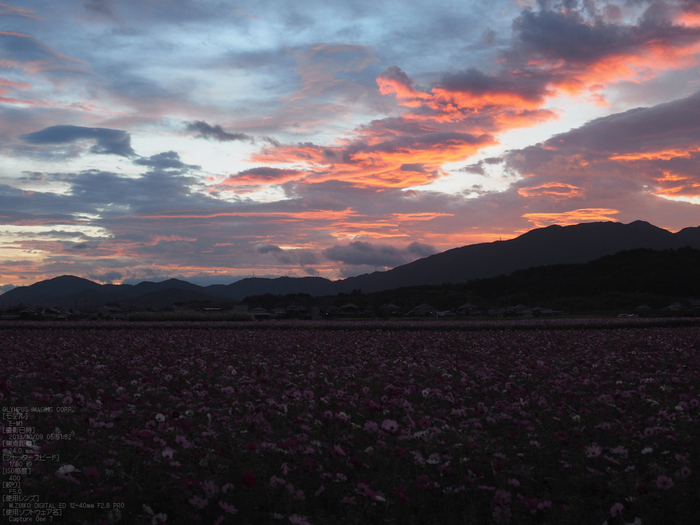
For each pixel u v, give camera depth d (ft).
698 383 32.96
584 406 25.08
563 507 13.60
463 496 14.78
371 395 28.12
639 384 32.60
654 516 13.82
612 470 16.16
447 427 20.51
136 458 16.02
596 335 76.79
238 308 330.75
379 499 12.86
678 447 18.34
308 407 23.76
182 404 25.41
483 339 70.49
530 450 18.74
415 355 49.47
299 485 15.44
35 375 34.01
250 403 21.94
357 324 114.32
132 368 38.17
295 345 59.93
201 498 13.08
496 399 29.09
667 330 88.28
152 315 140.67
